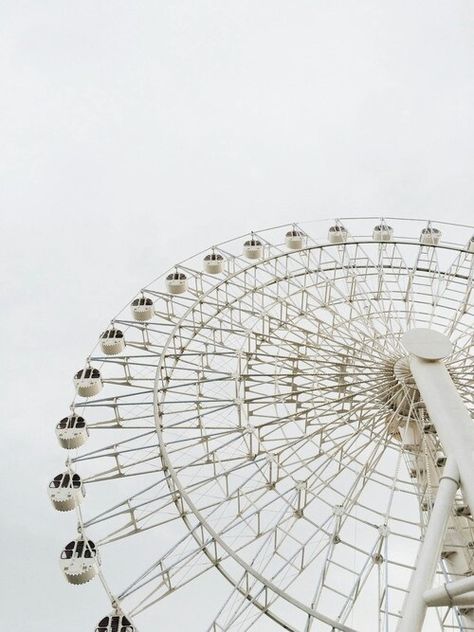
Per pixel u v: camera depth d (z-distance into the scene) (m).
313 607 19.53
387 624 18.28
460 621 20.73
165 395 27.05
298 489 22.50
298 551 21.08
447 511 18.83
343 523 21.67
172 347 29.17
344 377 27.23
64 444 26.66
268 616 20.16
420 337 24.89
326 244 32.78
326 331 28.67
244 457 24.64
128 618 20.25
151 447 24.89
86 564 21.84
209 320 29.98
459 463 19.92
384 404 26.25
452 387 23.06
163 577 21.22
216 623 19.69
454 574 21.75
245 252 35.62
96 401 27.23
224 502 22.78
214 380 26.83
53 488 24.41
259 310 30.30
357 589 19.81
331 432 24.95
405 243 32.59
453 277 30.84
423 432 24.59
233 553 20.91
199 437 25.06
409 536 20.66
